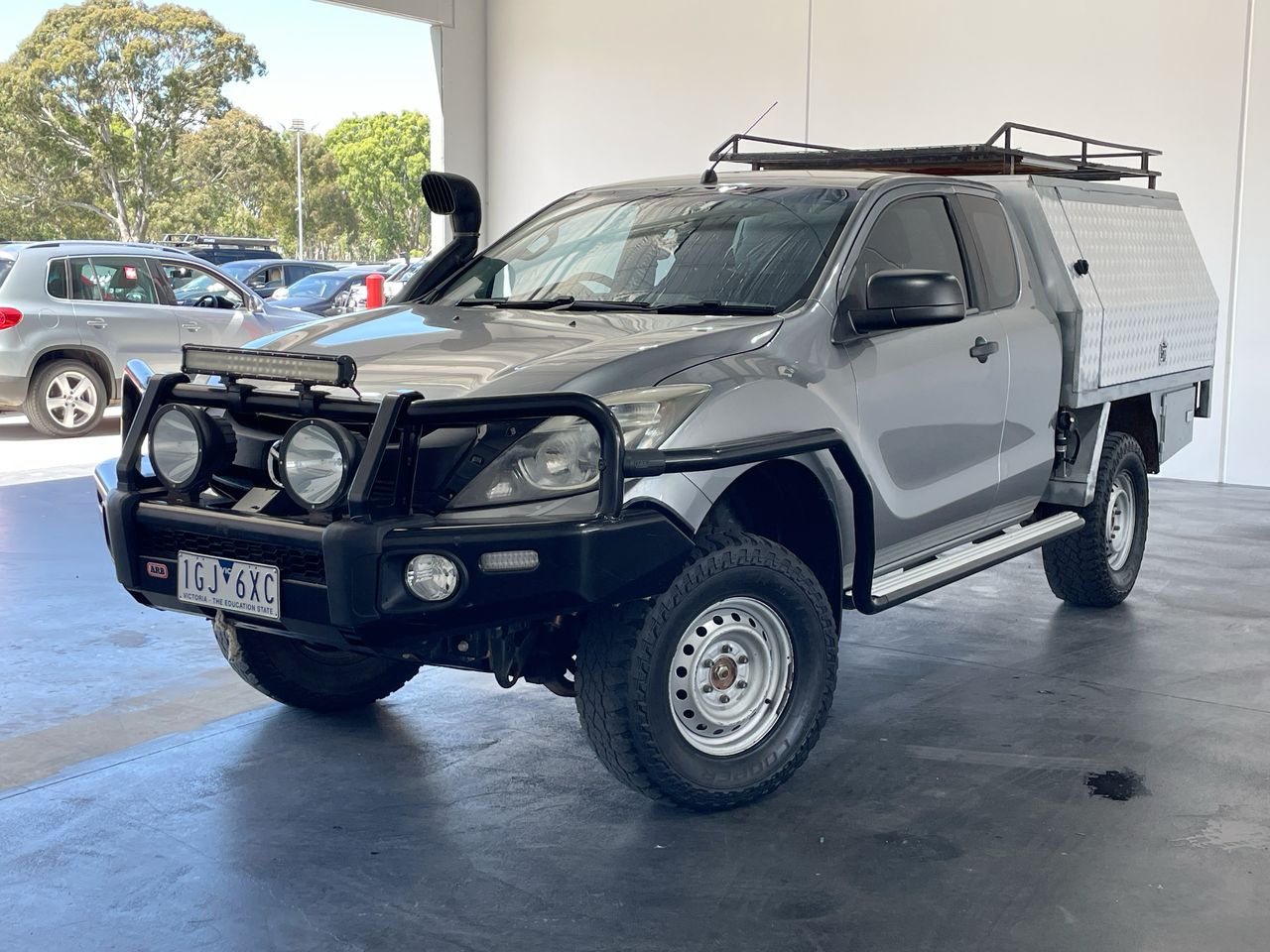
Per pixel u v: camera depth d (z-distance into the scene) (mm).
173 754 3943
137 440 3428
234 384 3322
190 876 3129
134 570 3432
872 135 10984
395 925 2889
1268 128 9203
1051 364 4906
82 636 5223
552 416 3072
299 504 3119
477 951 2773
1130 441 5676
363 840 3338
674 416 3277
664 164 12180
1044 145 10164
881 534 4047
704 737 3494
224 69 41219
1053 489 5309
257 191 42875
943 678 4742
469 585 3014
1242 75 9266
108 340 11422
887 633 5379
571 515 3109
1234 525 7848
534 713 4348
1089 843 3312
